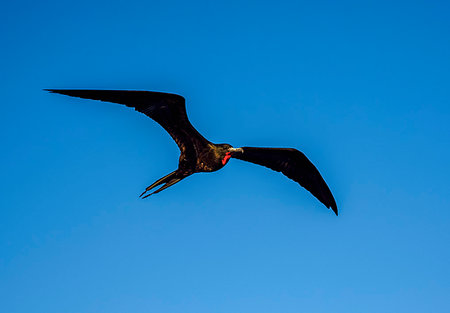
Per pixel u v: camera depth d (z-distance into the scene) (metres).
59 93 9.90
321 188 13.56
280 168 13.38
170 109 10.52
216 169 11.41
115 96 10.22
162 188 11.45
